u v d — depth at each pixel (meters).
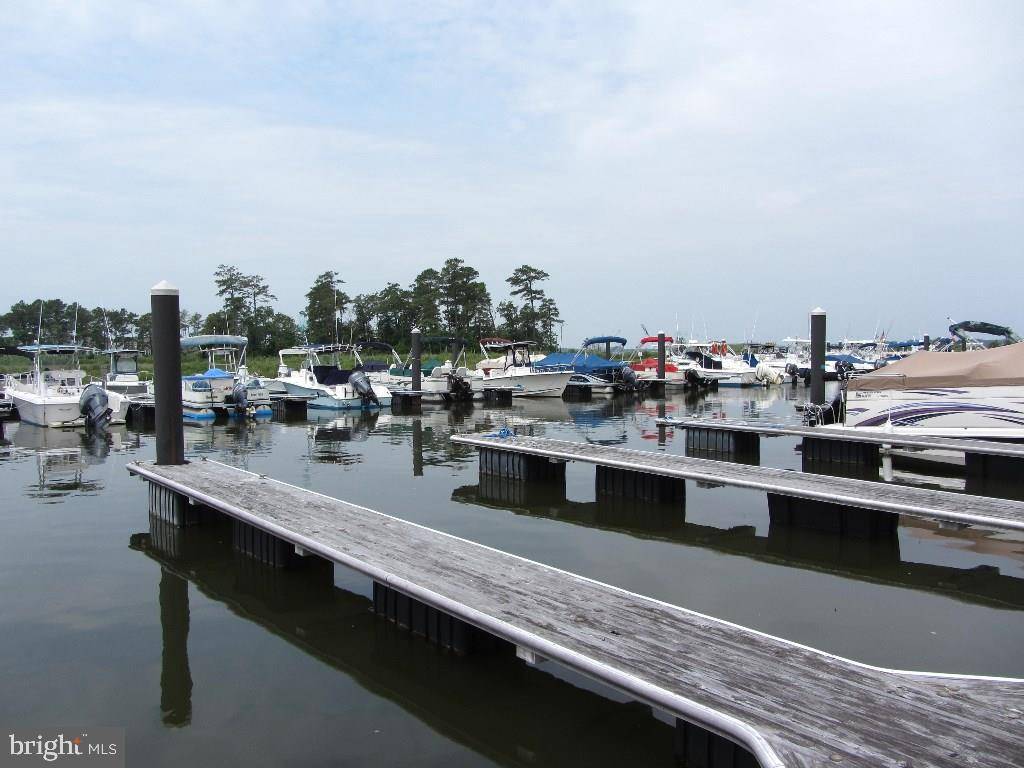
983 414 16.00
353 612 7.54
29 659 6.46
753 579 8.56
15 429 23.73
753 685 4.72
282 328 69.44
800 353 55.34
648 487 12.51
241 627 7.16
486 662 6.41
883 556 9.45
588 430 22.83
